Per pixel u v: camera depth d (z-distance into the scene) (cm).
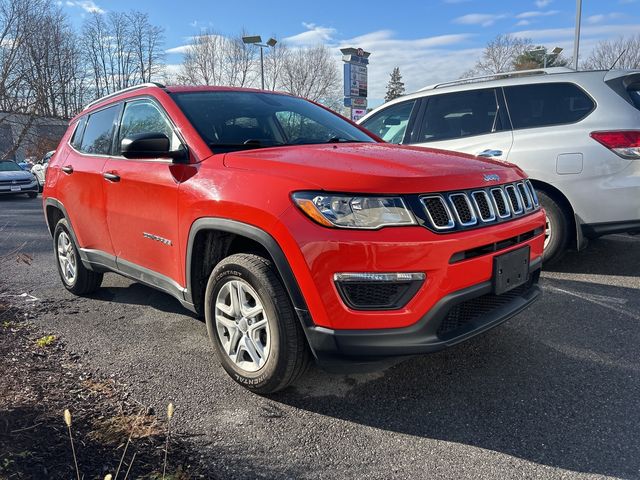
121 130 390
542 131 482
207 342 358
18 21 2645
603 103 459
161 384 297
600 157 449
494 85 524
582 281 472
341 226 234
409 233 233
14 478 200
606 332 358
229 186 272
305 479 216
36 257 658
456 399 277
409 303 236
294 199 245
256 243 283
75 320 405
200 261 306
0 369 306
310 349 263
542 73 512
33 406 261
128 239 364
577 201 462
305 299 244
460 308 257
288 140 351
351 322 237
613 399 272
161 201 319
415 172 251
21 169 1795
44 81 2775
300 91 4050
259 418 262
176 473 214
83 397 278
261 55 2319
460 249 242
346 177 242
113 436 240
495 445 237
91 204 403
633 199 438
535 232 306
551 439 240
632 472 216
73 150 457
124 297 462
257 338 278
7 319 405
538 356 325
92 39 4191
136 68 4450
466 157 309
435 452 233
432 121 562
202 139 314
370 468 222
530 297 302
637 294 434
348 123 418
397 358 249
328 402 278
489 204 266
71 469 210
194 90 368
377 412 267
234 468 222
